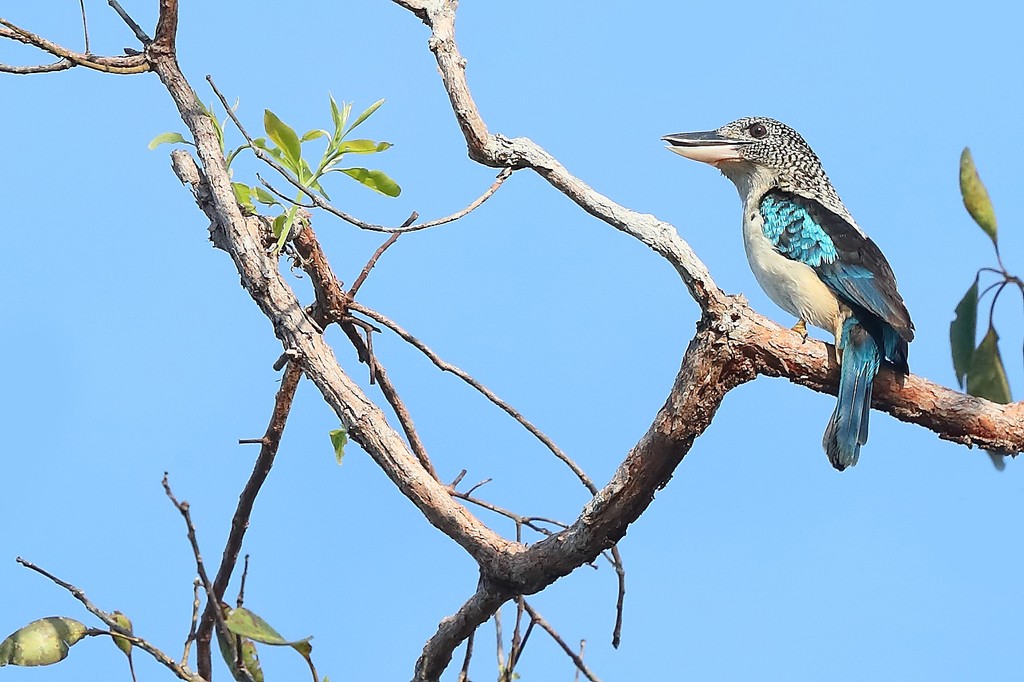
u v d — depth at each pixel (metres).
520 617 8.61
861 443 9.47
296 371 9.16
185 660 7.54
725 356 7.59
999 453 8.90
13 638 7.50
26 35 9.27
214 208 9.23
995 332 8.06
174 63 9.58
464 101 8.03
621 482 7.45
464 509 8.07
